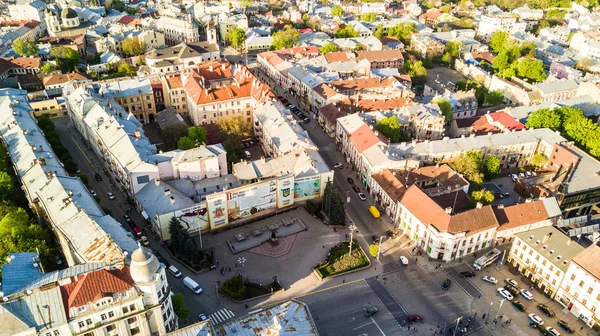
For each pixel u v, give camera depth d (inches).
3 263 5044.3
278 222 6505.9
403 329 4953.3
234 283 5221.5
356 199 7135.8
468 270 5772.6
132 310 4249.5
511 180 7755.9
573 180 7042.3
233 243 6112.2
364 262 5787.4
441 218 5797.2
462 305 5270.7
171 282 5447.8
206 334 3949.3
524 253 5664.4
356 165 7800.2
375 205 7003.0
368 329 4940.9
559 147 7623.0
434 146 7652.6
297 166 6889.8
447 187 6766.7
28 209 6422.2
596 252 5027.1
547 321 5103.3
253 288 5398.6
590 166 7273.6
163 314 4439.0
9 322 3873.0
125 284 4195.4
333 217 6417.3
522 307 5241.1
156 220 5871.1
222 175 6958.7
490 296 5408.5
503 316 5142.7
